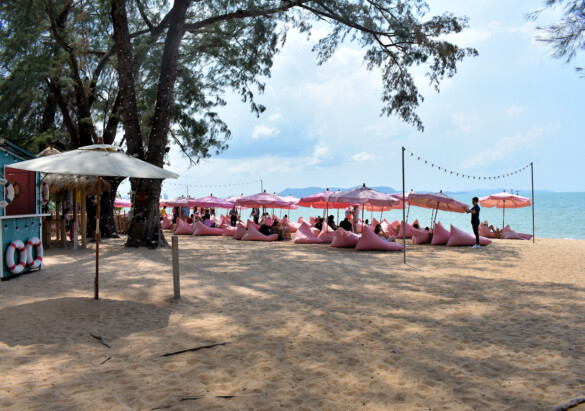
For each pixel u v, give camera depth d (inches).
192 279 349.4
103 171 236.2
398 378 148.3
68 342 185.2
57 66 607.5
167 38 589.0
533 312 245.4
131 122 582.2
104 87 776.3
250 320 228.2
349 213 947.3
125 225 881.5
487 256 526.3
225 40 707.4
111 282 332.5
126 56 577.0
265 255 515.8
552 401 128.4
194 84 724.7
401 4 637.9
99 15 608.4
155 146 581.0
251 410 123.7
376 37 667.4
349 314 241.4
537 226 1588.3
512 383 143.3
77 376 147.3
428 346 184.4
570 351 177.0
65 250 549.0
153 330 206.7
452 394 134.8
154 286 319.6
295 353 175.2
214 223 945.5
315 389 138.9
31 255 368.2
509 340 192.7
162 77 584.1
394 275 379.9
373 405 127.3
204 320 227.8
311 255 521.3
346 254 538.9
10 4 563.8
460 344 187.2
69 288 307.3
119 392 134.9
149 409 123.0
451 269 417.1
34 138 682.2
